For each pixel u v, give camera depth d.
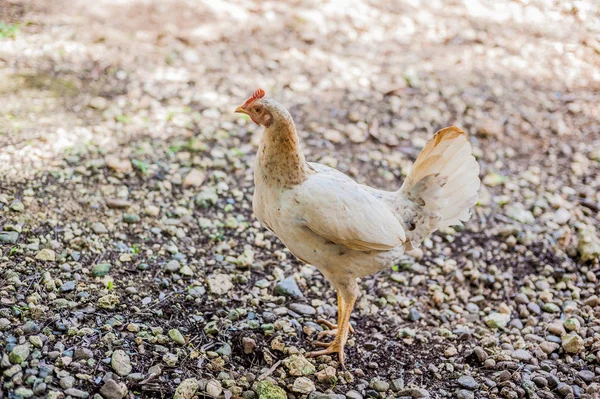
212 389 1.44
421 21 2.58
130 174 1.85
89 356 1.44
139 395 1.42
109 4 2.43
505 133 2.13
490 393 1.50
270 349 1.54
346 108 2.16
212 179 1.90
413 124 2.13
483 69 2.35
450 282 1.75
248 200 1.87
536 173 2.03
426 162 1.51
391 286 1.73
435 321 1.65
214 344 1.52
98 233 1.69
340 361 1.53
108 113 2.00
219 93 2.15
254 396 1.45
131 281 1.61
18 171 1.78
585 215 1.92
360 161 2.00
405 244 1.55
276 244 1.78
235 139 2.02
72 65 2.15
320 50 2.36
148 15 2.41
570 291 1.74
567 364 1.56
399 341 1.60
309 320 1.61
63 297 1.54
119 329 1.51
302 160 1.45
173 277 1.63
